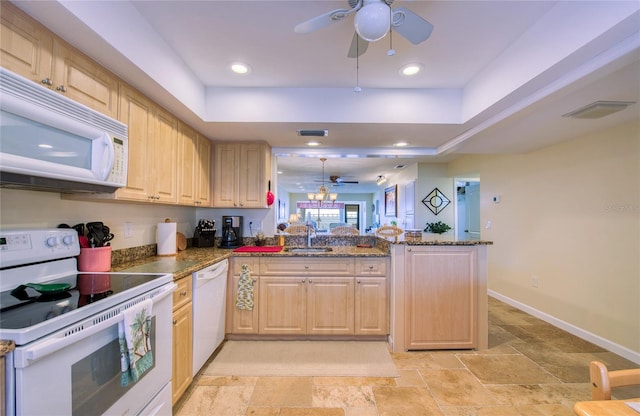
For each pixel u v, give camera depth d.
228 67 2.08
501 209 3.96
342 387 1.99
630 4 1.14
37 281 1.42
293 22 1.58
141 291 1.36
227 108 2.39
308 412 1.75
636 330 2.33
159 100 1.96
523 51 1.68
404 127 2.53
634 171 2.34
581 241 2.80
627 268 2.39
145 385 1.36
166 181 2.13
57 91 1.25
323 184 8.09
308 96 2.40
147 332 1.33
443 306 2.52
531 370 2.21
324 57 1.93
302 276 2.63
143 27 1.56
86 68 1.41
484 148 3.29
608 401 0.77
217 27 1.64
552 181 3.15
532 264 3.42
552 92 1.68
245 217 3.32
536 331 2.94
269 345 2.58
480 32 1.66
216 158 3.05
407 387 2.00
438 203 5.16
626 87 1.74
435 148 3.39
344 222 11.23
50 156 1.17
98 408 1.09
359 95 2.41
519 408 1.79
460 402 1.84
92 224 1.76
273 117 2.39
